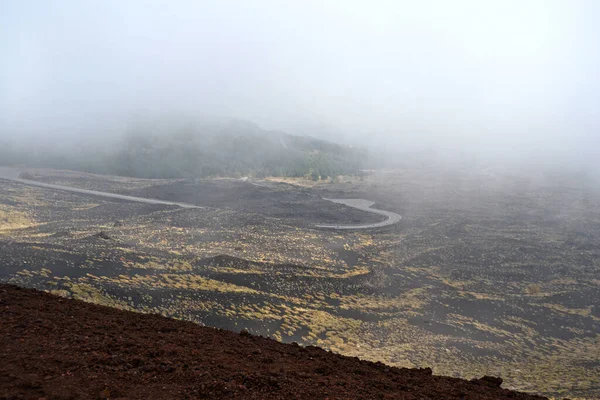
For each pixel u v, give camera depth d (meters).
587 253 101.88
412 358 37.75
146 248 71.25
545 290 70.06
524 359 40.50
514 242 109.81
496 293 66.00
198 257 67.00
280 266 67.38
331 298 55.94
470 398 9.94
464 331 47.81
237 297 48.66
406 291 63.16
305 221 133.50
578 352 43.91
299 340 40.25
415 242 104.06
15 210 109.69
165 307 41.91
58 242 67.19
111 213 119.19
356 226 130.88
